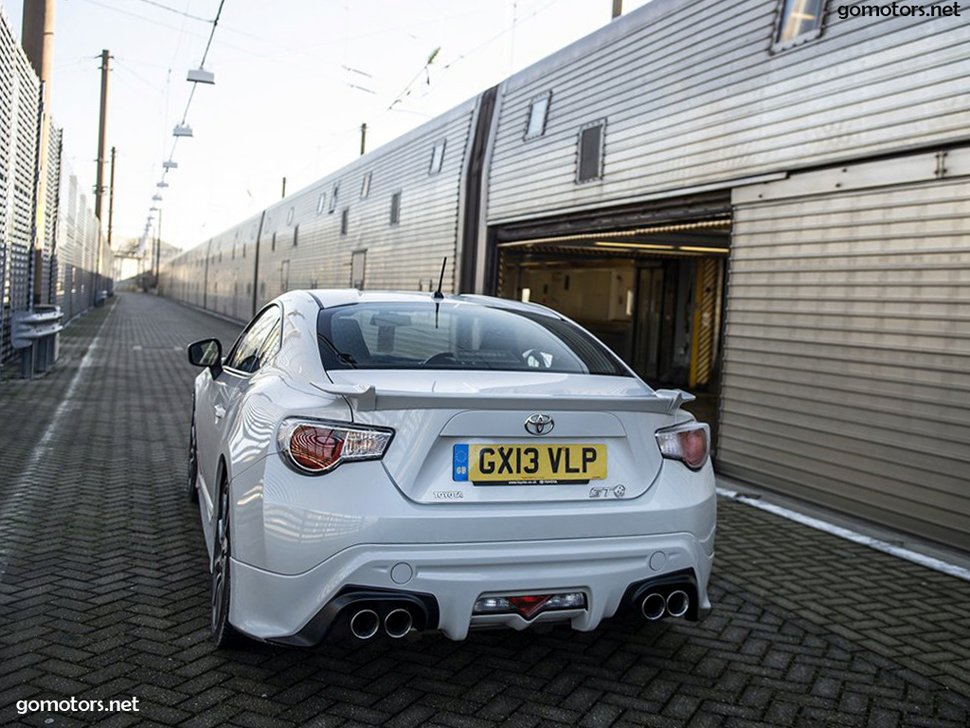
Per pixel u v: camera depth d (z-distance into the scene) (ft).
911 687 10.16
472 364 10.11
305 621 8.30
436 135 47.21
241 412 10.14
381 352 10.05
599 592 8.79
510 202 37.63
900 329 17.92
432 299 12.15
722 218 25.79
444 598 8.29
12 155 37.73
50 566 13.04
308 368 9.70
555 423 8.88
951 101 16.94
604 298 61.41
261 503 8.59
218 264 141.18
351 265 61.26
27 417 28.30
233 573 9.07
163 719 8.46
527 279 73.00
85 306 122.83
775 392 21.40
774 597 13.26
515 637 11.09
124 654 9.96
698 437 9.89
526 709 9.09
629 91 29.07
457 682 9.68
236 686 9.27
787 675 10.32
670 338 52.44
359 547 8.14
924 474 17.20
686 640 11.30
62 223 69.05
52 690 8.97
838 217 19.71
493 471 8.66
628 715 9.07
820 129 20.27
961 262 16.65
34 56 47.06
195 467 16.46
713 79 24.53
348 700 9.08
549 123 34.65
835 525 18.20
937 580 14.56
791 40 21.48
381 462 8.41
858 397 18.88
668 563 9.11
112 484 18.92
